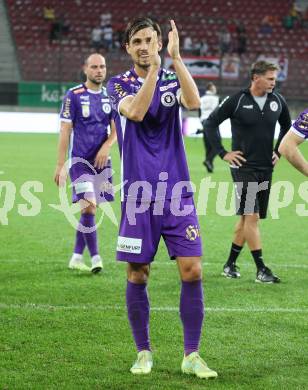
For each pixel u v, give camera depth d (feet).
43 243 44.93
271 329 27.78
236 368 23.49
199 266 22.95
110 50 156.15
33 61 152.76
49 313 29.43
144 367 22.98
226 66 146.51
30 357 24.12
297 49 166.09
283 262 40.78
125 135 22.90
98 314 29.43
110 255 41.98
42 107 143.33
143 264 23.32
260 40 166.40
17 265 38.70
